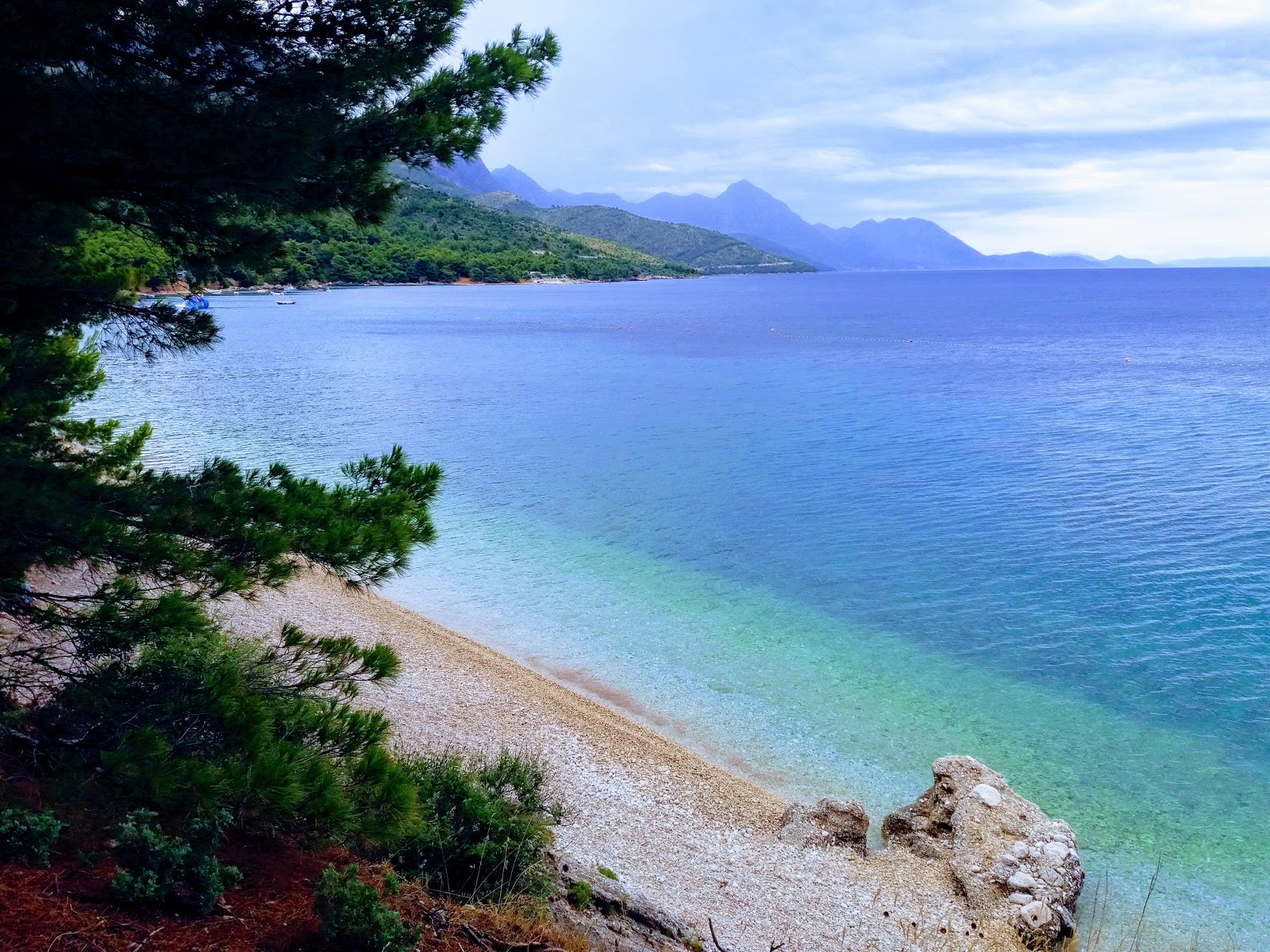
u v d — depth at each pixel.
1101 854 14.16
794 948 11.10
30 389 11.54
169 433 46.66
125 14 7.25
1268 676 20.28
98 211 8.29
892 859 13.80
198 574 7.27
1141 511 33.72
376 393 66.00
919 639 22.66
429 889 7.98
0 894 5.46
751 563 28.42
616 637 22.62
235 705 7.21
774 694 19.67
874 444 47.38
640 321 154.38
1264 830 14.85
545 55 9.05
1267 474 39.22
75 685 7.51
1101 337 122.69
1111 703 19.23
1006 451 45.34
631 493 37.12
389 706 17.19
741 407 60.62
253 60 7.81
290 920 6.16
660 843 13.63
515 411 58.31
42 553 6.87
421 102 8.50
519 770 11.23
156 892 5.82
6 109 6.86
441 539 30.55
